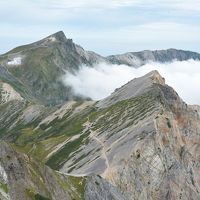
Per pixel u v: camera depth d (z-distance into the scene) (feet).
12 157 453.99
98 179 606.14
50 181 494.18
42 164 509.35
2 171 416.87
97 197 566.77
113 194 613.52
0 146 453.58
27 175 452.35
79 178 572.51
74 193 532.73
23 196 417.28
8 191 402.93
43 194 451.94
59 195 488.44
